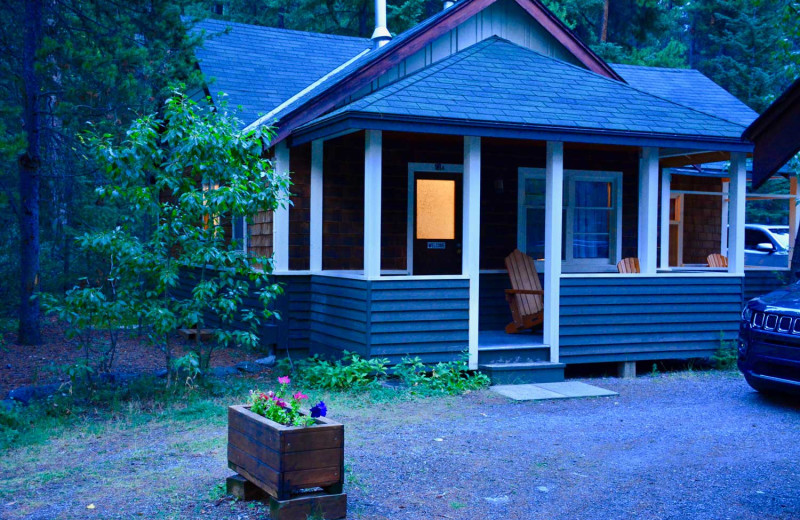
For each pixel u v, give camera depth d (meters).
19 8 12.67
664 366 10.79
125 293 8.38
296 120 10.17
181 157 8.32
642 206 10.30
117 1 12.32
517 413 7.78
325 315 10.16
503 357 9.56
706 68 30.16
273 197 8.61
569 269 12.25
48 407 7.70
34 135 11.46
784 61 12.41
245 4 28.92
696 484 5.40
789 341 7.89
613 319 9.96
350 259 11.04
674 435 6.80
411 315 9.03
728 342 10.60
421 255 11.41
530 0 11.62
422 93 9.29
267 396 5.00
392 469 5.71
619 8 28.08
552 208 9.68
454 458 6.02
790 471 5.70
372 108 8.55
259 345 11.15
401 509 4.86
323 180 10.84
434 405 8.15
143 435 6.86
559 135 9.30
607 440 6.62
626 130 9.52
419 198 11.42
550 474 5.62
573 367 10.71
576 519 4.72
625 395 8.83
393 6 24.14
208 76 12.23
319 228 10.77
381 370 8.73
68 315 7.94
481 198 11.73
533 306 10.96
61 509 4.86
